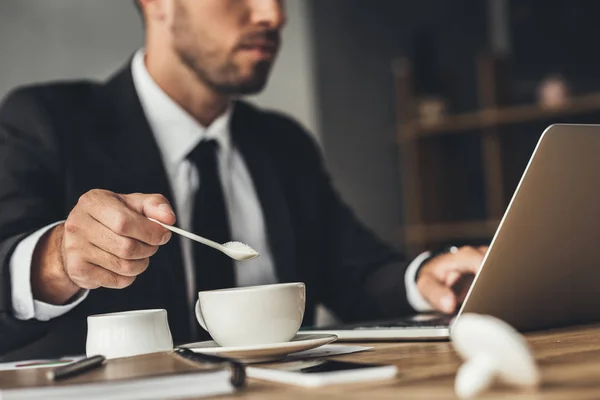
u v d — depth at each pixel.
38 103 1.78
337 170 3.84
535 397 0.50
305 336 0.87
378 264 1.94
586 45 3.73
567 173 0.90
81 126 1.78
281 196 1.98
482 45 4.10
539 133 3.73
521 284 0.95
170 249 1.75
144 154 1.80
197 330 1.75
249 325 0.79
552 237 0.93
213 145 1.92
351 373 0.63
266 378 0.67
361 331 1.05
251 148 2.00
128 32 3.31
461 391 0.50
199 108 1.94
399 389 0.58
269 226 1.94
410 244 3.97
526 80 3.92
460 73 4.10
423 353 0.84
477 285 0.92
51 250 1.17
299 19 3.77
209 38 1.93
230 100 2.00
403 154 4.10
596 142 0.91
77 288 1.20
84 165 1.75
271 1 2.01
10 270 1.20
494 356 0.50
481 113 3.71
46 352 1.58
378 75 4.03
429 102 3.92
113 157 1.78
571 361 0.69
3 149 1.71
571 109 3.46
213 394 0.60
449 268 1.39
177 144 1.88
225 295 0.79
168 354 0.75
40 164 1.71
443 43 4.10
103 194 1.00
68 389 0.56
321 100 3.81
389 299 1.73
